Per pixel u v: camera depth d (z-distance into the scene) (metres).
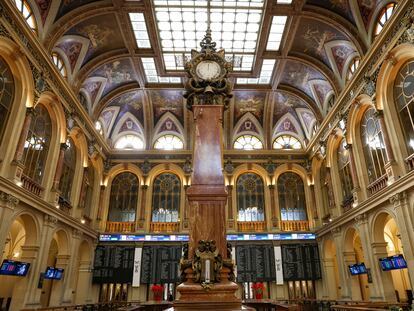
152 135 24.34
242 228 21.58
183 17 16.66
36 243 13.20
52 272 14.73
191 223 6.45
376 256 13.80
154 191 22.50
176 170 22.84
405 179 11.37
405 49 11.68
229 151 23.20
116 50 18.33
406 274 18.88
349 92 15.84
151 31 16.81
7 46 11.37
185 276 6.20
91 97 19.94
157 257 20.33
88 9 15.03
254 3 15.86
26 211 12.48
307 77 20.28
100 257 20.20
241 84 21.91
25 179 12.72
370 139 14.94
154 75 21.22
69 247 16.53
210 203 6.58
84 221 19.08
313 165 22.28
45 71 13.62
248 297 19.91
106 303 16.16
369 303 11.93
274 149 23.59
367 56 13.63
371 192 14.70
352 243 16.95
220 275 6.06
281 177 23.03
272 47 18.52
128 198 22.23
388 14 13.20
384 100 13.22
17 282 12.59
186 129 24.31
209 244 6.19
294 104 23.41
